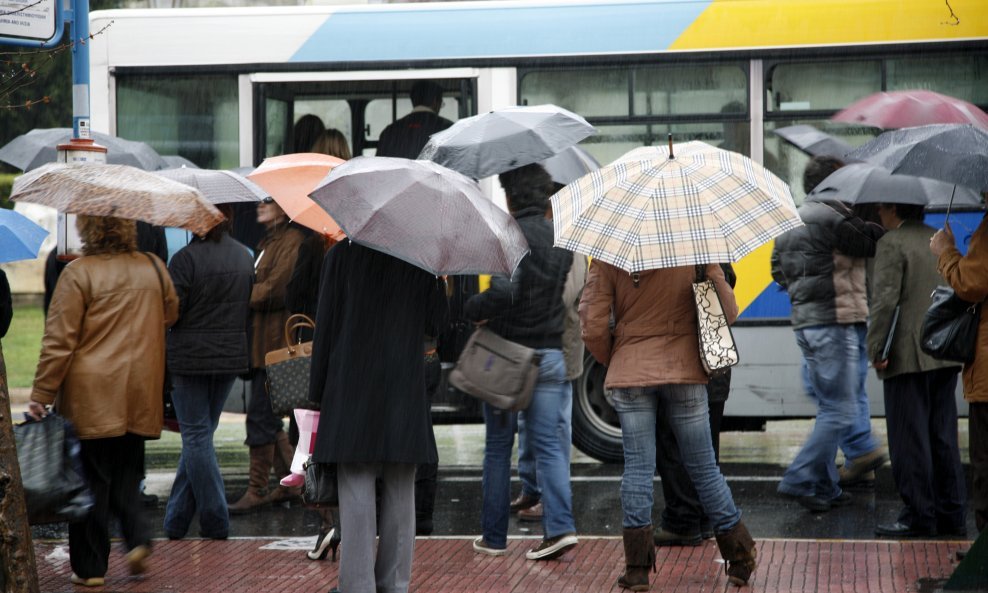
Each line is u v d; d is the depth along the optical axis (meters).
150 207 11.33
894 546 13.46
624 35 19.17
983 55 18.69
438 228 9.91
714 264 11.73
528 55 19.31
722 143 19.06
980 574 10.97
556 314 12.88
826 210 15.27
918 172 11.70
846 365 15.44
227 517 14.52
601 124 19.25
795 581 12.02
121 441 12.05
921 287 13.81
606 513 16.12
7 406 9.81
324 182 10.23
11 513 9.75
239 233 19.50
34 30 15.66
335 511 13.14
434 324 10.66
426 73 19.47
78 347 11.72
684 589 11.79
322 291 10.50
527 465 15.59
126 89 20.02
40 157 17.55
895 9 18.81
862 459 16.56
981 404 12.08
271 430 16.56
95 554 12.13
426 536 14.43
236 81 19.81
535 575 12.47
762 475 18.56
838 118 16.14
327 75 19.62
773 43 18.91
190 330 14.12
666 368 11.57
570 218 11.05
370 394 10.25
